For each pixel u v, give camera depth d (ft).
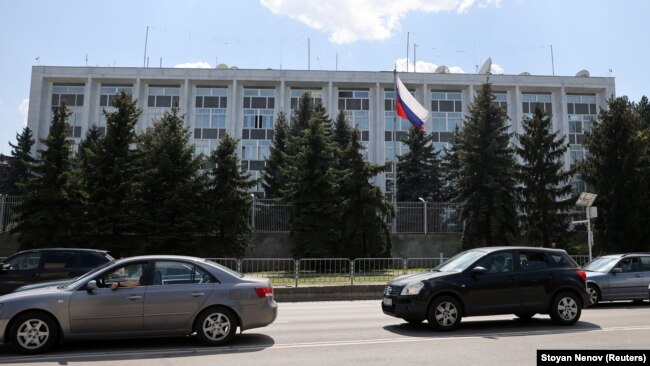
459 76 171.73
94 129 143.95
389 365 22.43
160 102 170.50
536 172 86.74
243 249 81.35
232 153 84.64
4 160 156.87
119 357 24.27
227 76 168.66
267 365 22.48
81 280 26.58
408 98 99.66
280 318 38.78
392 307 33.09
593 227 83.56
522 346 26.73
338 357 24.18
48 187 73.97
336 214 81.00
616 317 38.32
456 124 163.32
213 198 81.35
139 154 80.07
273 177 138.82
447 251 92.07
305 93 147.23
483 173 86.99
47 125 166.30
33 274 42.11
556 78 171.42
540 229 84.79
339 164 91.56
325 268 58.80
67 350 25.96
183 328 26.73
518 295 33.22
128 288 26.35
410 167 140.15
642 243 80.94
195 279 27.53
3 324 24.91
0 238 80.79
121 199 76.59
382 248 82.94
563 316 33.91
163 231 75.46
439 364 22.57
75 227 74.08
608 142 82.74
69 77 165.37
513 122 171.42
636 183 80.07
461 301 32.30
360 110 173.37
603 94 173.17
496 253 34.22
